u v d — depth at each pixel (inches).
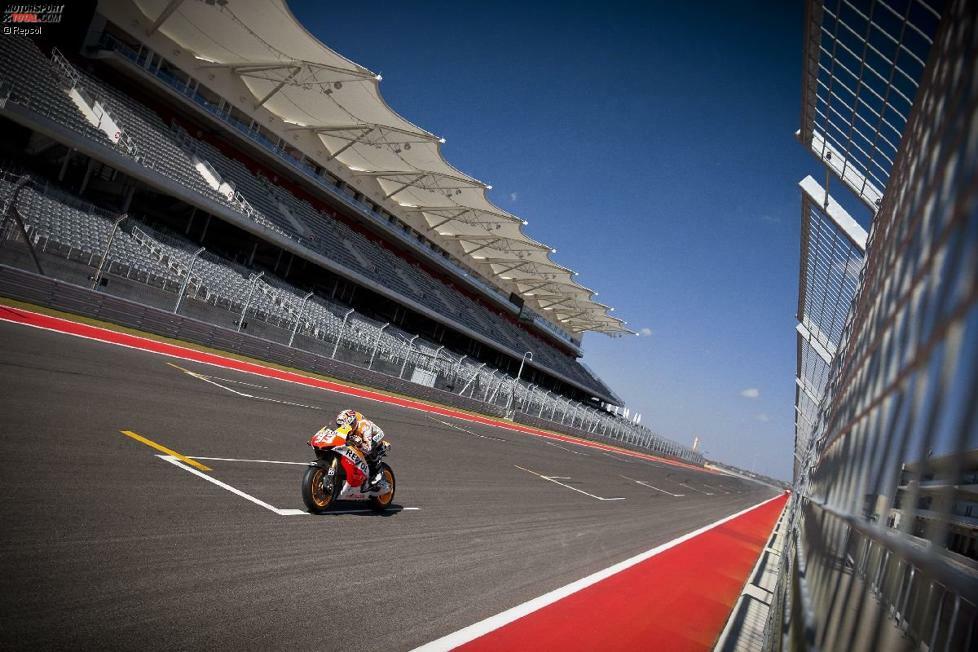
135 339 624.1
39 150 945.5
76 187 979.3
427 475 435.2
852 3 106.5
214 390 479.8
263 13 985.5
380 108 1219.2
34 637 118.3
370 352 1167.0
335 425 275.3
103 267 756.6
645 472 1254.3
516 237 1918.1
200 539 191.9
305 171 1465.3
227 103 1250.6
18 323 488.1
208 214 1236.5
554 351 2974.9
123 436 284.8
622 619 230.8
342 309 1325.0
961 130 35.1
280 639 142.7
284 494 271.3
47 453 231.5
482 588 221.6
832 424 124.5
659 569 340.8
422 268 2037.4
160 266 870.4
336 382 920.9
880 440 56.4
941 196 39.9
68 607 132.3
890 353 56.4
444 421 887.7
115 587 146.6
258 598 161.5
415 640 161.2
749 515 946.1
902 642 135.6
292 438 397.4
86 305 639.1
